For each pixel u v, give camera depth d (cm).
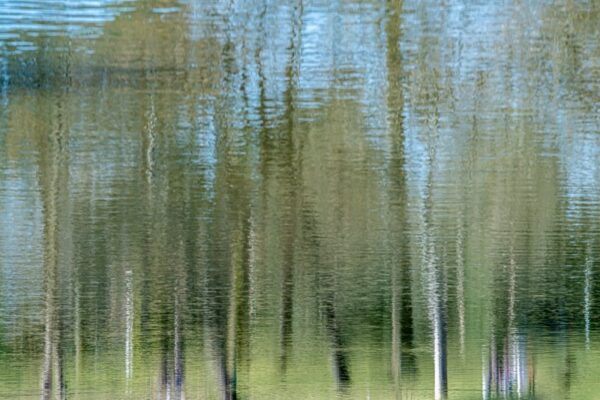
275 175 4625
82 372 3136
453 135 5050
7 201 4288
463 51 5772
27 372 3133
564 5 6003
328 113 5241
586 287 3741
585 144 4922
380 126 5131
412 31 5881
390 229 4162
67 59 5559
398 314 3575
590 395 3194
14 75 5391
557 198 4428
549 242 4069
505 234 4116
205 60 5647
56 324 3381
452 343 3412
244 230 4144
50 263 3819
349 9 5903
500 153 4856
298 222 4219
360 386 3197
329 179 4619
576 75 5575
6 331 3347
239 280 3784
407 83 5531
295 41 5756
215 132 5044
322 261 3922
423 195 4478
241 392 3100
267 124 5097
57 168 4581
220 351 3309
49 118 5003
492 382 3253
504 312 3581
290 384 3119
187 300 3597
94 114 5119
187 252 3947
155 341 3334
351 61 5694
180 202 4325
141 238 4041
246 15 5919
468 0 6000
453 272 3853
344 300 3650
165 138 4894
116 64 5538
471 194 4472
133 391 3066
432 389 3203
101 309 3525
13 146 4750
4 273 3738
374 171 4684
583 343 3409
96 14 5866
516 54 5762
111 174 4603
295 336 3412
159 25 5794
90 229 4100
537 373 3306
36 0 5838
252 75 5506
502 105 5366
